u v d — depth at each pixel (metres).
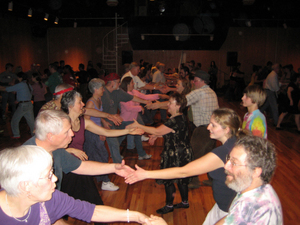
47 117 1.64
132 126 2.72
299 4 11.64
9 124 7.04
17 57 11.46
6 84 7.55
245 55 14.14
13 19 11.09
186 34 13.23
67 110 2.27
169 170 1.78
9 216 1.20
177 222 2.85
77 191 2.40
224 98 11.62
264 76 9.99
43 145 1.69
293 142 5.71
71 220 2.87
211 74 12.26
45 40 14.23
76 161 1.99
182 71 6.16
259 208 1.13
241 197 1.19
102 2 12.62
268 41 13.94
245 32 13.95
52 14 12.45
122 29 14.09
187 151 2.74
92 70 10.19
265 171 1.17
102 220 1.59
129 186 3.73
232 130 1.79
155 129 2.71
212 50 14.10
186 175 1.76
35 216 1.29
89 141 3.10
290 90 6.33
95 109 3.13
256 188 1.19
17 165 1.12
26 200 1.19
